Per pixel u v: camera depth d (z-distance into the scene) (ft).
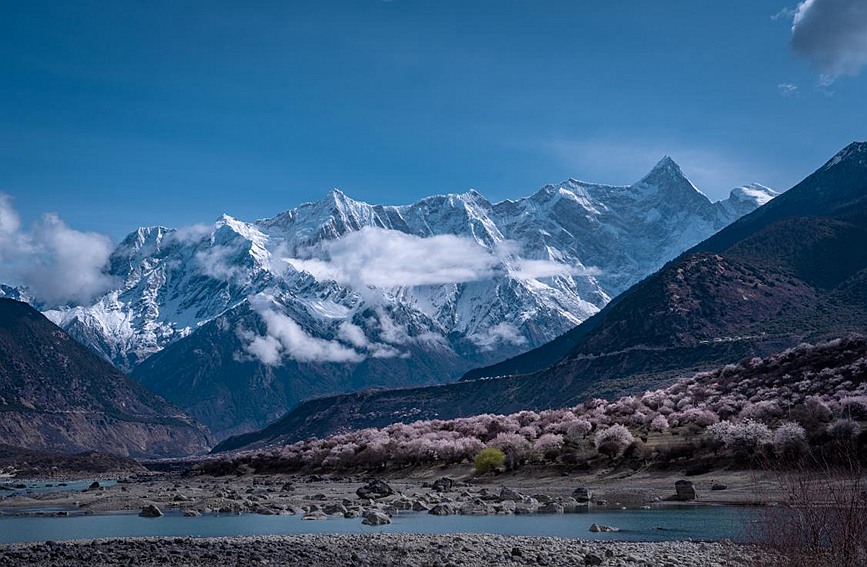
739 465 373.40
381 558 169.27
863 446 274.98
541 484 437.17
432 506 325.42
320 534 223.51
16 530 268.82
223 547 183.93
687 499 321.93
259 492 445.37
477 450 548.72
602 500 331.36
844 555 86.28
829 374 484.33
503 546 188.44
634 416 534.78
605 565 158.71
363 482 525.34
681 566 156.15
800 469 94.84
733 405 496.64
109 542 197.16
